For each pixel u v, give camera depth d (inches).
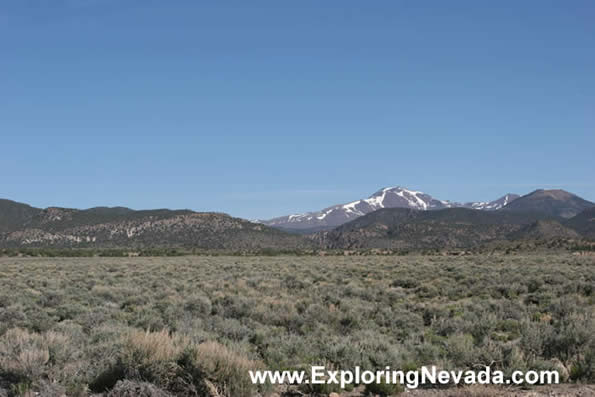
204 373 375.9
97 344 498.6
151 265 2294.5
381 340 528.7
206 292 1122.0
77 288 1181.1
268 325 719.7
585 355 441.1
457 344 481.7
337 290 1115.3
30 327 687.1
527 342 494.3
